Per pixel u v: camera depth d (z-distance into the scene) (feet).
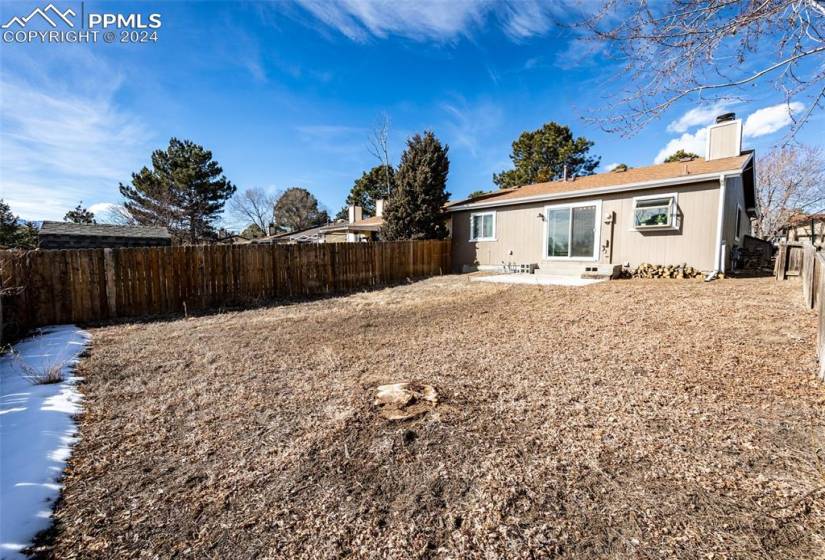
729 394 9.98
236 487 6.83
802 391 9.88
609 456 7.47
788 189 68.80
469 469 7.19
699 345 13.93
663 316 18.30
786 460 7.14
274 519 6.02
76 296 22.09
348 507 6.24
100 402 10.66
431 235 53.16
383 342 16.75
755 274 32.01
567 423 8.84
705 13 10.06
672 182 30.19
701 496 6.24
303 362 14.14
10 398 10.87
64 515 6.16
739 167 28.04
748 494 6.25
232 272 28.78
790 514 5.76
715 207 28.94
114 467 7.51
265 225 139.03
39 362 14.25
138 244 53.52
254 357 14.89
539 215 40.16
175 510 6.27
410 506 6.23
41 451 7.97
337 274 36.11
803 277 21.75
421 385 11.17
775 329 15.02
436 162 53.06
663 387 10.62
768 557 5.01
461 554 5.24
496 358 13.87
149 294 24.80
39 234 47.26
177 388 11.69
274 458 7.72
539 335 16.80
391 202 54.80
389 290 35.09
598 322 18.29
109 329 20.29
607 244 34.81
